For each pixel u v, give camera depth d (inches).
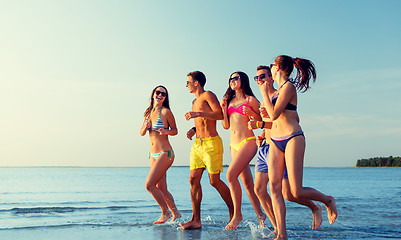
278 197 183.0
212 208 377.4
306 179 1958.7
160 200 259.9
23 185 956.6
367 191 824.9
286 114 181.8
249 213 336.2
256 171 210.2
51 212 354.3
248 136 226.7
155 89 262.5
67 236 210.2
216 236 210.5
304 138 182.9
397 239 213.5
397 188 975.6
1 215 328.5
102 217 312.3
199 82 244.1
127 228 241.0
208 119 235.0
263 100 194.2
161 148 257.8
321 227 254.8
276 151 185.3
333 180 1790.1
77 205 438.6
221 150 237.6
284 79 189.8
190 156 243.8
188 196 580.1
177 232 224.8
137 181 1262.3
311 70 192.4
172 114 260.2
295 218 304.7
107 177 1764.3
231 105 232.2
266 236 209.6
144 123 266.5
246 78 231.5
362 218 307.0
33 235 213.5
